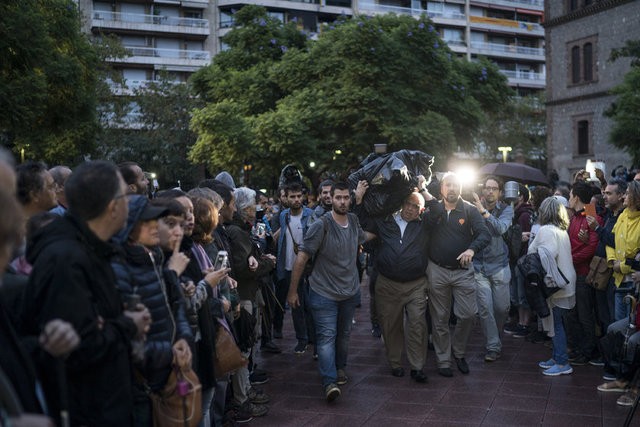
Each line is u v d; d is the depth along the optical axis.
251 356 6.27
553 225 6.63
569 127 39.56
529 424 5.12
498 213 8.07
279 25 32.47
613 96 36.56
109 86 38.12
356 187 6.80
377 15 28.69
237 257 5.34
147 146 38.56
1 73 15.53
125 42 54.19
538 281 6.51
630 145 25.39
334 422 5.25
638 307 5.40
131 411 2.73
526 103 53.28
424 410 5.52
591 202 7.26
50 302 2.44
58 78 18.72
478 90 30.56
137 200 3.11
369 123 25.44
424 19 26.83
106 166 2.74
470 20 67.56
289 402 5.82
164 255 3.56
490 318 7.31
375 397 5.93
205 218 4.36
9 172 1.94
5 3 15.35
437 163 24.89
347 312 6.23
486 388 6.19
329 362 5.83
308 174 28.20
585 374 6.66
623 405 5.55
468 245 6.57
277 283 8.47
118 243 2.96
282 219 8.31
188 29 54.97
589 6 37.50
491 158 51.72
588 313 7.01
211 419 4.55
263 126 25.62
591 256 6.88
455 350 6.87
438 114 25.31
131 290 2.95
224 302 4.33
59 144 24.55
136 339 2.77
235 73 29.83
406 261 6.37
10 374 2.21
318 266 6.00
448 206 6.58
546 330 6.77
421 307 6.44
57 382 2.54
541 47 72.12
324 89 27.03
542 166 56.62
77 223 2.65
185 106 40.47
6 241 1.91
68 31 21.44
